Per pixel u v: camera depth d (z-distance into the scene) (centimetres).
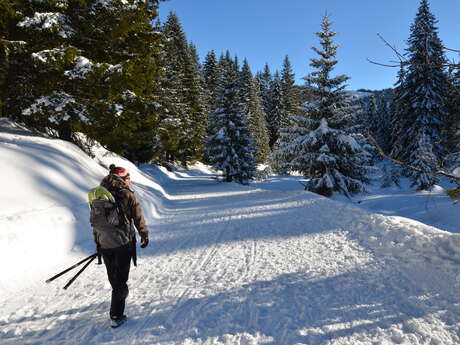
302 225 707
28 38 906
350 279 379
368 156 1681
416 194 1730
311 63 1745
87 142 1431
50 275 421
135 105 1275
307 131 1753
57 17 889
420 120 2017
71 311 324
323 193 1738
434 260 396
